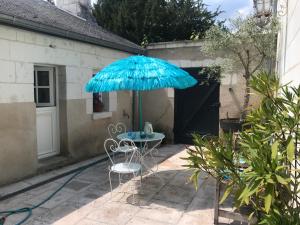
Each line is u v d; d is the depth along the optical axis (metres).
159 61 4.38
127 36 10.42
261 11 6.52
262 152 1.74
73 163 5.87
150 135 5.04
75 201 4.03
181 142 7.98
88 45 6.21
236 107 7.02
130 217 3.55
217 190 3.20
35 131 4.99
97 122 6.60
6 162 4.50
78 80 5.97
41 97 5.54
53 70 5.67
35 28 4.73
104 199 4.10
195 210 3.74
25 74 4.77
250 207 2.98
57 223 3.40
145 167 5.38
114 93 7.16
